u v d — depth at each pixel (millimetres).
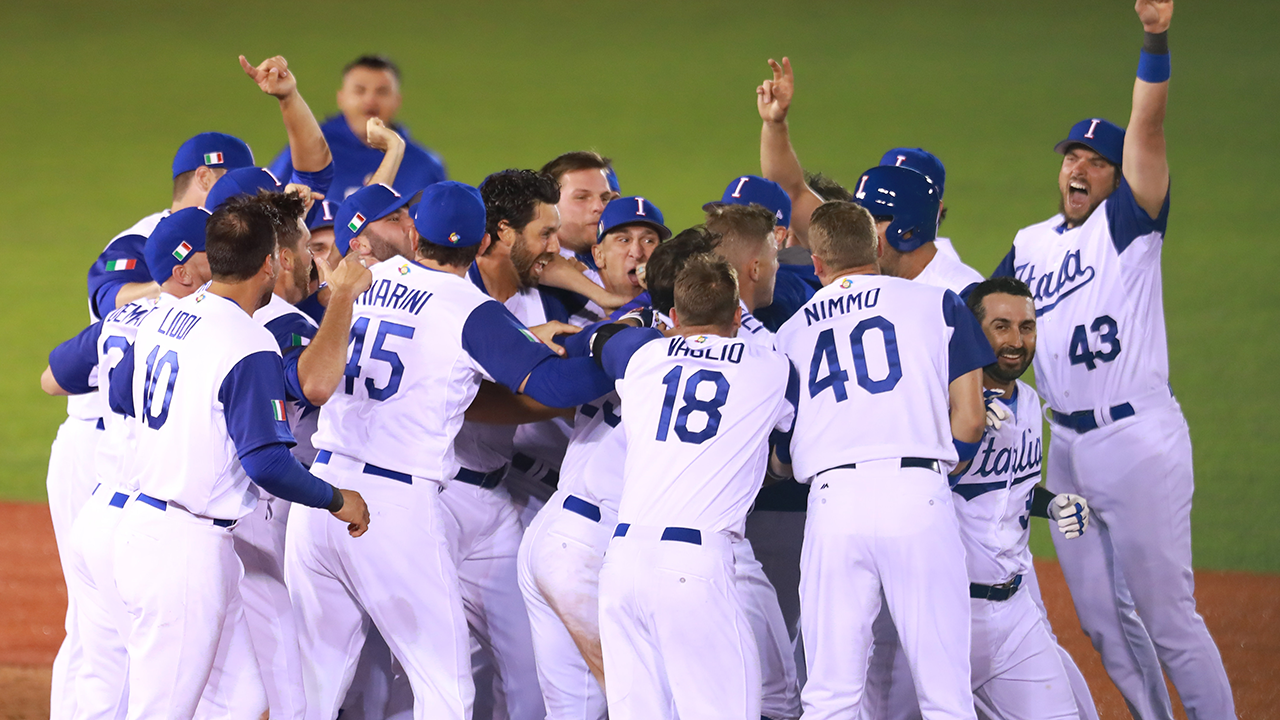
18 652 24875
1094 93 103750
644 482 16375
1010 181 78312
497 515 19328
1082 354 21312
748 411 16359
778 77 23203
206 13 140000
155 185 77688
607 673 16438
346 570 17203
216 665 16406
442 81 112750
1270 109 96062
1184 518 20781
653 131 95188
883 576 16453
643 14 146250
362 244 19438
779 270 21156
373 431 17375
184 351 15844
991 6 145500
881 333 16859
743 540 18484
